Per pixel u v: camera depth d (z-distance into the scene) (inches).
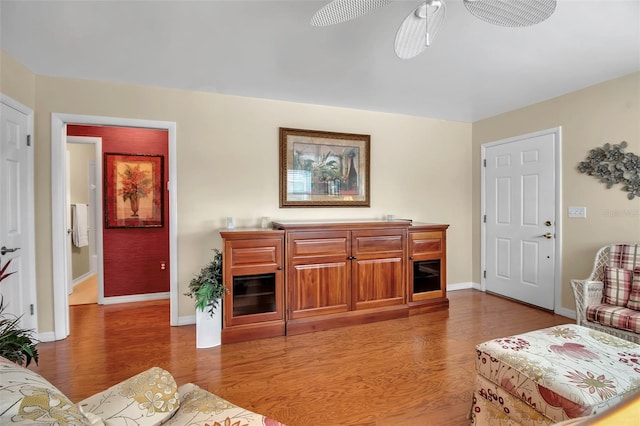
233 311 109.2
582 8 71.6
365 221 140.1
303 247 117.0
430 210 165.9
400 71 106.7
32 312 103.6
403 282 131.8
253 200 132.7
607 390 50.4
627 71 107.3
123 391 42.9
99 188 154.3
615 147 112.4
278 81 115.0
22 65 99.2
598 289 100.7
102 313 138.2
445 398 76.0
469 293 165.3
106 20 76.0
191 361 94.1
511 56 96.0
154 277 161.8
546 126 136.0
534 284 142.2
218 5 70.7
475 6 53.8
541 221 138.5
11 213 94.1
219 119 127.6
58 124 108.6
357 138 148.7
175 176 122.1
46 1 68.5
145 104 118.0
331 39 85.7
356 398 76.0
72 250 188.7
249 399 75.5
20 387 26.9
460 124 172.1
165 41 86.2
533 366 56.8
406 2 69.1
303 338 111.2
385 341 107.9
